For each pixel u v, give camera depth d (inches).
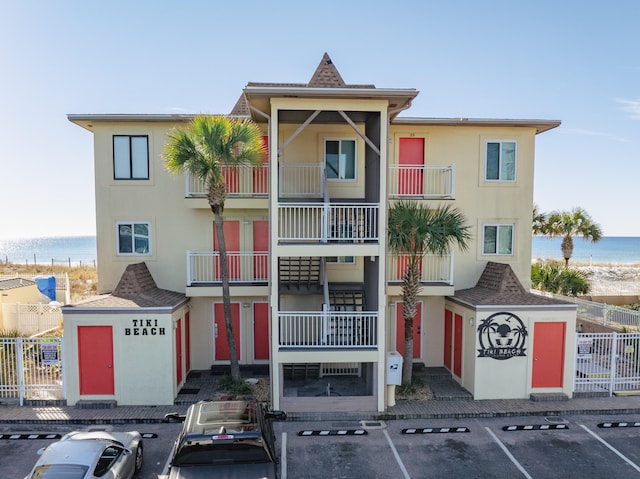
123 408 492.7
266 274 609.0
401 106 488.1
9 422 457.4
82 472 290.7
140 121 591.5
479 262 633.6
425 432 444.1
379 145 489.1
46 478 284.8
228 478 280.5
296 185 601.3
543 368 526.9
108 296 536.1
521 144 627.2
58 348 502.6
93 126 594.6
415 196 597.0
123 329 498.0
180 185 606.2
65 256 4298.7
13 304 783.1
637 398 522.6
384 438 432.1
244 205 576.1
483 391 521.7
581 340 532.1
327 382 564.7
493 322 520.1
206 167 495.2
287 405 479.8
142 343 499.8
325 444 420.2
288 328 602.2
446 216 516.7
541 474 369.1
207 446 288.5
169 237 609.0
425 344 631.8
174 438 429.7
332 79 595.5
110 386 501.0
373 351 484.4
